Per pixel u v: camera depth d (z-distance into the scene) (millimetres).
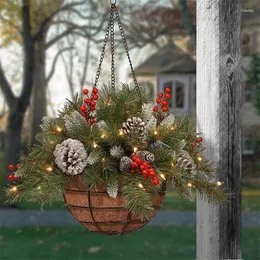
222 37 1992
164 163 1833
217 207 1990
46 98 10617
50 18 10492
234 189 2004
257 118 11523
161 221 8211
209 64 2012
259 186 10938
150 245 6742
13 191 1875
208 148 2014
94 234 7266
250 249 6988
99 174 1771
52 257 5996
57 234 7203
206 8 2008
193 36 9852
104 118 1928
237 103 2008
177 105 10727
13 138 10164
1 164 10133
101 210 1793
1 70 10273
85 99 1952
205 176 1931
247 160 11148
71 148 1774
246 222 8594
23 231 7258
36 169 1873
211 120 2012
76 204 1828
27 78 10297
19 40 10422
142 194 1705
